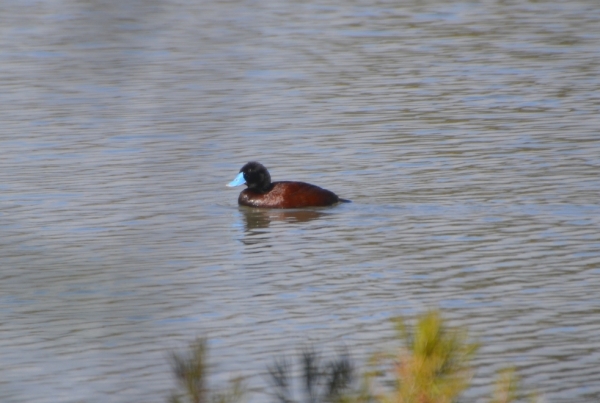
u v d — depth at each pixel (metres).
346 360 7.64
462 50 32.22
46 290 13.23
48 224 16.41
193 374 7.08
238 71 29.34
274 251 15.00
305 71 29.47
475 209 16.86
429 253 14.69
